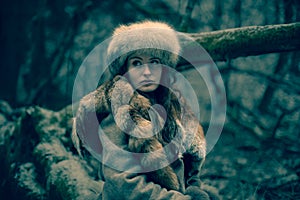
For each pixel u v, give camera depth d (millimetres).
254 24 6477
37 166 4039
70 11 7250
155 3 6957
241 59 6133
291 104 5730
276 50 4191
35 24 7484
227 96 5953
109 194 2473
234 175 4633
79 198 3232
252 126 5488
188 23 6457
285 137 5277
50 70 7098
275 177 4547
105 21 7145
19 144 4375
